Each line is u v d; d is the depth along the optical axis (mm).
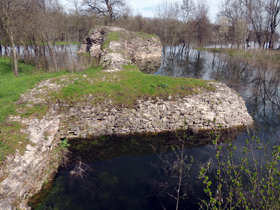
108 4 38406
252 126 13789
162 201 7520
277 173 4172
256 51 33438
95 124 12328
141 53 39031
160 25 55719
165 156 10586
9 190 6516
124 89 14172
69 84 14078
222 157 10188
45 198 7586
